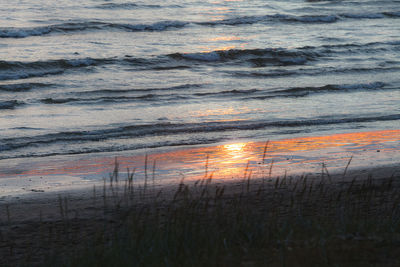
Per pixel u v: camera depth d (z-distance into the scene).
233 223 9.34
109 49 48.03
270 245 8.45
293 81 40.53
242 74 42.44
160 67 43.19
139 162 20.09
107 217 11.95
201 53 46.78
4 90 34.38
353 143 22.75
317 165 18.53
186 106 31.62
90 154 21.66
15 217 12.82
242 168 18.41
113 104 31.77
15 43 48.28
